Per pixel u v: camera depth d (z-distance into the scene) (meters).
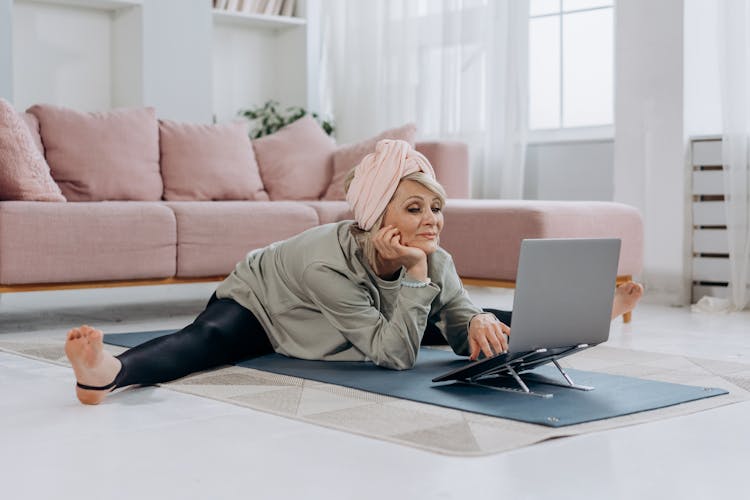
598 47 5.11
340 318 2.47
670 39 4.52
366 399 2.14
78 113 4.25
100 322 3.74
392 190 2.32
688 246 4.53
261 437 1.83
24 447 1.77
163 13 5.29
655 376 2.47
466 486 1.52
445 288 2.52
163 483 1.54
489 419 1.94
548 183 5.24
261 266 2.66
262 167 4.73
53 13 5.19
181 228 3.75
